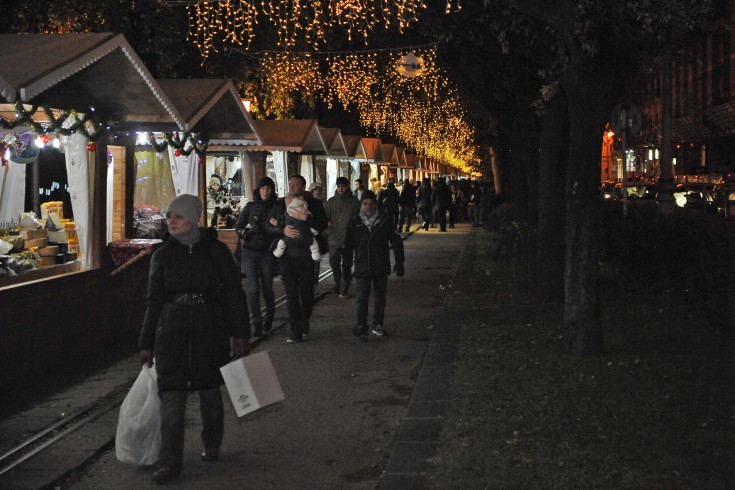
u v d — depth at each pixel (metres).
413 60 22.53
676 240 13.55
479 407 7.27
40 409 7.93
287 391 8.55
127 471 6.28
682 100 62.66
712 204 27.83
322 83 31.34
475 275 18.06
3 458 6.52
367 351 10.51
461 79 17.02
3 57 8.80
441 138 51.59
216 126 15.28
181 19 20.53
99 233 10.59
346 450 6.68
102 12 16.61
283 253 11.01
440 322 12.04
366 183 38.53
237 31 23.64
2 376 8.38
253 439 7.00
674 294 13.73
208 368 6.10
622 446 6.12
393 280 18.12
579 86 9.05
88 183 10.39
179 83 13.52
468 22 13.06
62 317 9.60
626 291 14.44
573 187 9.27
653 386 7.81
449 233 34.53
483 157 51.78
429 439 6.54
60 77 8.52
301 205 11.01
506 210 28.06
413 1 14.02
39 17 15.52
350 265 15.51
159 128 11.84
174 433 6.01
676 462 5.75
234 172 23.31
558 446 6.15
